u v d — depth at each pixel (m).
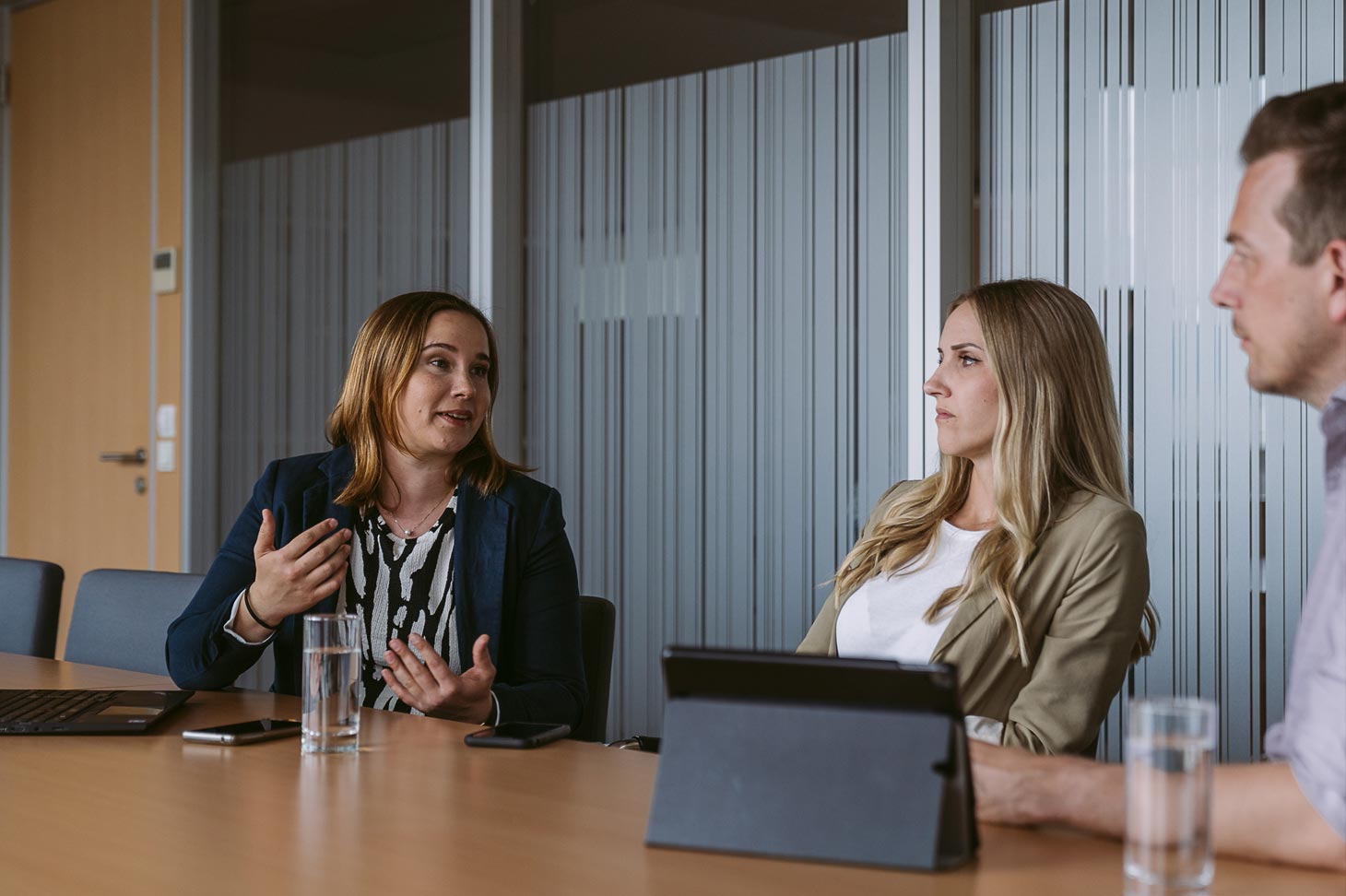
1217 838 1.13
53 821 1.25
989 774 1.23
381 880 1.06
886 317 3.16
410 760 1.52
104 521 5.21
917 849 1.09
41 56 5.45
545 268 3.89
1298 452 2.62
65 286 5.37
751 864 1.11
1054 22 2.96
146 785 1.39
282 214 4.65
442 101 4.14
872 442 3.18
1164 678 2.80
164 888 1.05
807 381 3.29
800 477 3.30
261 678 4.64
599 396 3.74
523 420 3.93
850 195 3.22
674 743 1.19
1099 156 2.90
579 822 1.24
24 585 2.84
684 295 3.54
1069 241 2.94
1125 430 2.85
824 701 1.15
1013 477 1.98
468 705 1.82
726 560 3.45
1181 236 2.78
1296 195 1.18
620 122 3.70
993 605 1.97
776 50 3.36
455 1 4.09
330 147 4.49
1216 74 2.74
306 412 4.57
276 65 4.68
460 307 2.28
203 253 4.88
